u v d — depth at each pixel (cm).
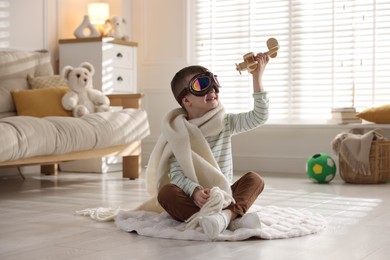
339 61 471
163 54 539
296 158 477
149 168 238
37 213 266
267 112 221
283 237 202
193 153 221
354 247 188
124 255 178
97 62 473
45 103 397
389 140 396
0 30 449
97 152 383
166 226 216
